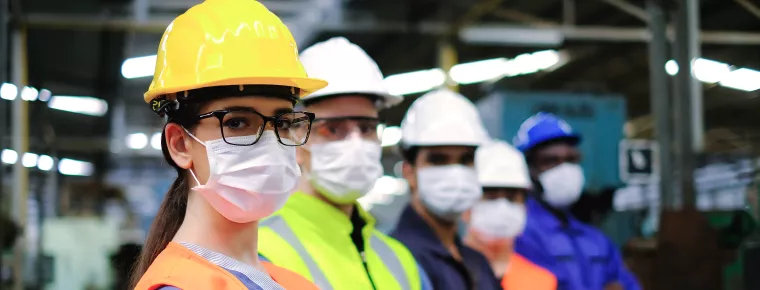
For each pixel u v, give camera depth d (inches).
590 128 266.5
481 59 502.9
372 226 105.3
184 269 59.5
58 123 586.9
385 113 123.3
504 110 265.3
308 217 96.7
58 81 520.1
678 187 243.1
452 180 135.0
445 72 389.7
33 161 466.6
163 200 67.0
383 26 380.8
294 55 65.8
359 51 104.7
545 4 398.9
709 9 319.6
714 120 469.1
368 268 99.7
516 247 180.1
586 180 260.2
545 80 537.0
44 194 435.8
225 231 64.4
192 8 66.7
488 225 165.8
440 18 385.7
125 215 332.8
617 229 262.2
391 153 554.9
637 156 275.3
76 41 472.1
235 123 63.8
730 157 233.8
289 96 65.6
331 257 95.3
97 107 567.2
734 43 329.1
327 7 374.6
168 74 64.3
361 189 99.8
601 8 400.5
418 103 143.1
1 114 273.0
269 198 63.9
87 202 317.1
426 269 125.5
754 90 339.9
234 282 59.9
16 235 256.1
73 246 298.5
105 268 295.3
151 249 65.5
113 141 610.9
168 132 65.1
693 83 245.1
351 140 99.5
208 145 63.2
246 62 62.6
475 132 138.6
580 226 185.5
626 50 477.4
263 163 63.5
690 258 211.9
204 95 63.0
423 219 133.8
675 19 248.7
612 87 542.9
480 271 139.3
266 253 90.4
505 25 394.9
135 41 483.5
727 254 209.0
